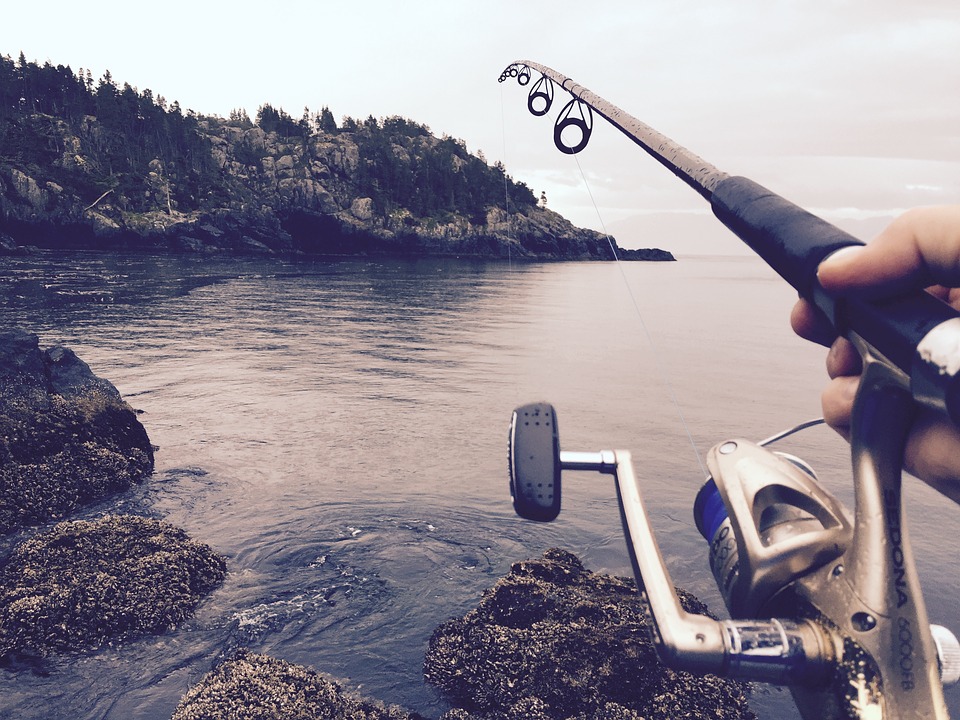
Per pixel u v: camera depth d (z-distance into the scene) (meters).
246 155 173.50
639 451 12.92
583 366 22.30
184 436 12.76
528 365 22.09
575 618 5.83
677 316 41.75
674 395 18.33
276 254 115.88
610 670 5.25
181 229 112.69
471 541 8.45
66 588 6.63
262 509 9.43
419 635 6.45
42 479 9.34
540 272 91.94
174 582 6.96
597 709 5.07
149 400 15.59
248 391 16.81
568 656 5.36
